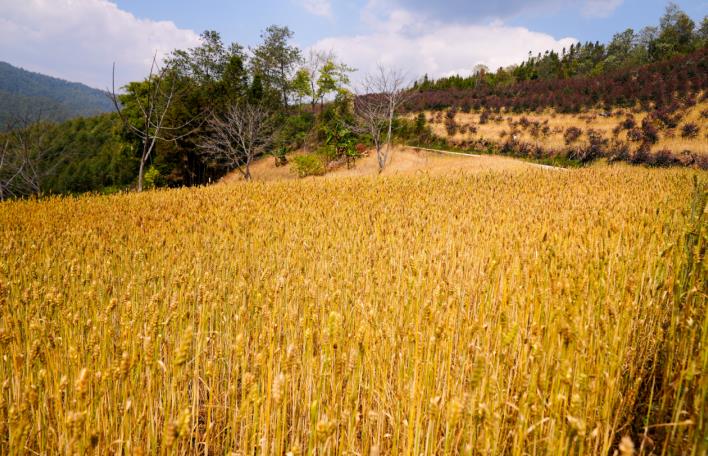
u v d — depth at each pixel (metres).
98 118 95.12
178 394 3.37
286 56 66.81
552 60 107.25
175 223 11.18
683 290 4.18
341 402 3.14
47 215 13.94
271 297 3.94
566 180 20.98
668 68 65.94
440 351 3.53
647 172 24.47
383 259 6.15
